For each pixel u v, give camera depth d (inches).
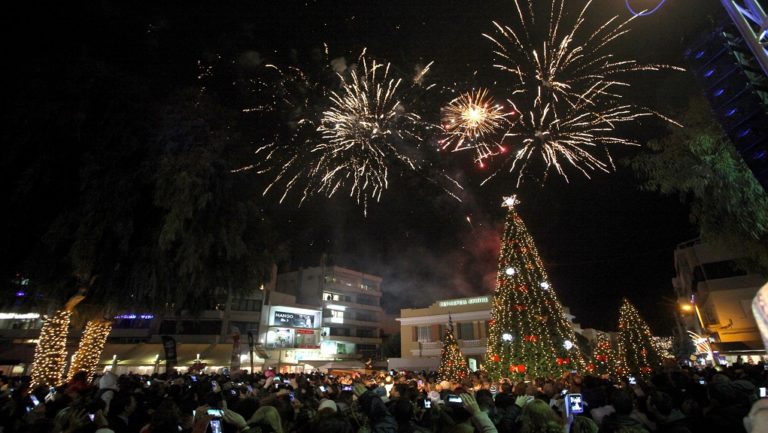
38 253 465.4
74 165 472.7
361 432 215.9
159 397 318.0
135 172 496.1
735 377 415.2
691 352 1547.7
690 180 390.6
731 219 395.5
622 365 772.0
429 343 1594.5
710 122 380.5
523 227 693.3
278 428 204.8
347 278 2405.3
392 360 1599.4
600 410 229.8
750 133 146.4
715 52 157.2
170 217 479.8
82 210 460.8
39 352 499.8
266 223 623.2
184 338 1731.1
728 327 1101.7
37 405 311.3
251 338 733.9
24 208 456.4
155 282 507.8
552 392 356.5
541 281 653.3
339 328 2262.6
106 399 295.7
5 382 514.3
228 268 569.6
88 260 463.2
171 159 502.9
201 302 610.2
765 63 141.8
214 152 547.2
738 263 465.1
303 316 2075.5
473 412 200.2
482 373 616.1
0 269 466.9
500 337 642.2
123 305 552.4
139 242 517.0
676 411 212.2
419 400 311.6
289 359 1877.5
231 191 571.5
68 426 217.2
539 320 620.4
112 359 1403.8
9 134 435.2
